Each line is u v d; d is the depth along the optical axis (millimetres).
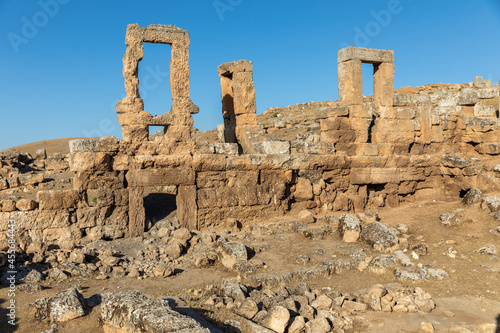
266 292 9945
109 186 14336
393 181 18859
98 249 12734
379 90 19156
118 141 14508
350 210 18078
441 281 11297
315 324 8367
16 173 22594
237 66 18156
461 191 19234
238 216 16094
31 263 11109
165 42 15148
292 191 17438
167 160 14898
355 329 8664
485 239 13609
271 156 16578
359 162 18266
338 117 18406
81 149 14047
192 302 9141
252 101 18172
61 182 20812
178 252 13133
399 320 9102
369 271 12094
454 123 20922
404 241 13695
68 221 13641
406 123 19453
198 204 15492
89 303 8789
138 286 10617
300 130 32750
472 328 8680
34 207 13305
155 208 16641
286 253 13273
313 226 15750
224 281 10633
